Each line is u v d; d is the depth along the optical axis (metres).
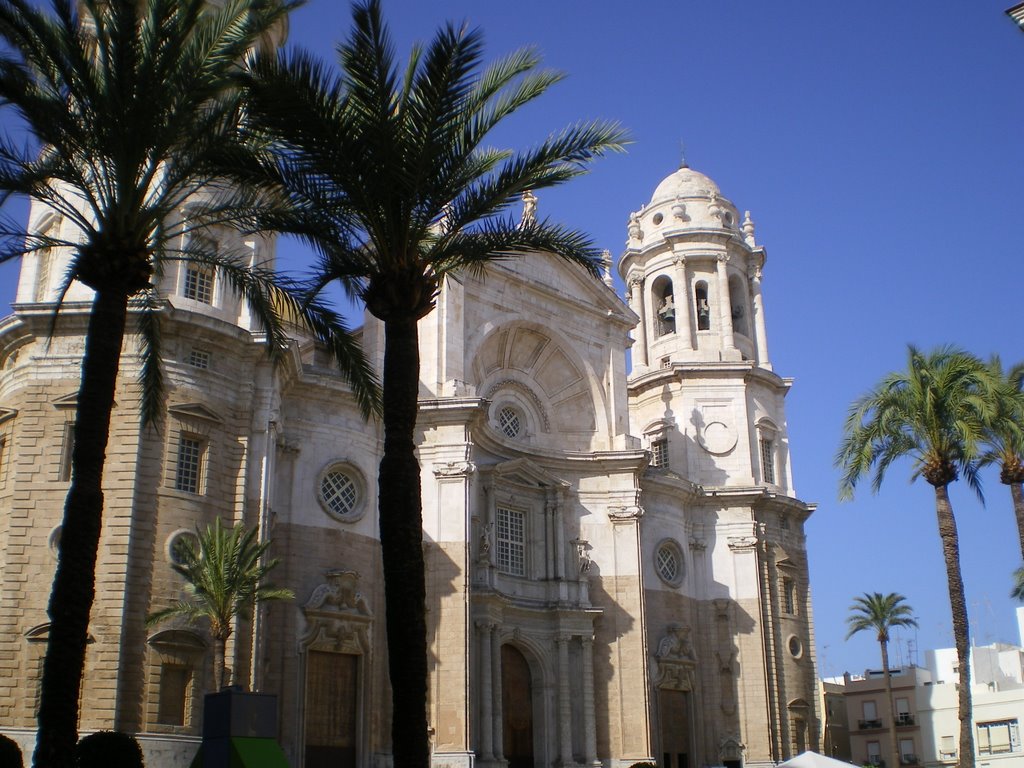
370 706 43.06
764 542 62.22
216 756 21.69
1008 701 81.25
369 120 22.39
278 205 25.27
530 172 24.44
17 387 37.72
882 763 86.44
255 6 25.09
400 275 23.27
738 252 69.56
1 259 24.31
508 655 50.50
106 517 35.31
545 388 56.97
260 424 39.56
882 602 79.31
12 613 34.62
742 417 64.25
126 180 22.91
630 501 54.66
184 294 40.25
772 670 59.75
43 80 24.47
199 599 35.62
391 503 22.06
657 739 54.50
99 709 33.22
